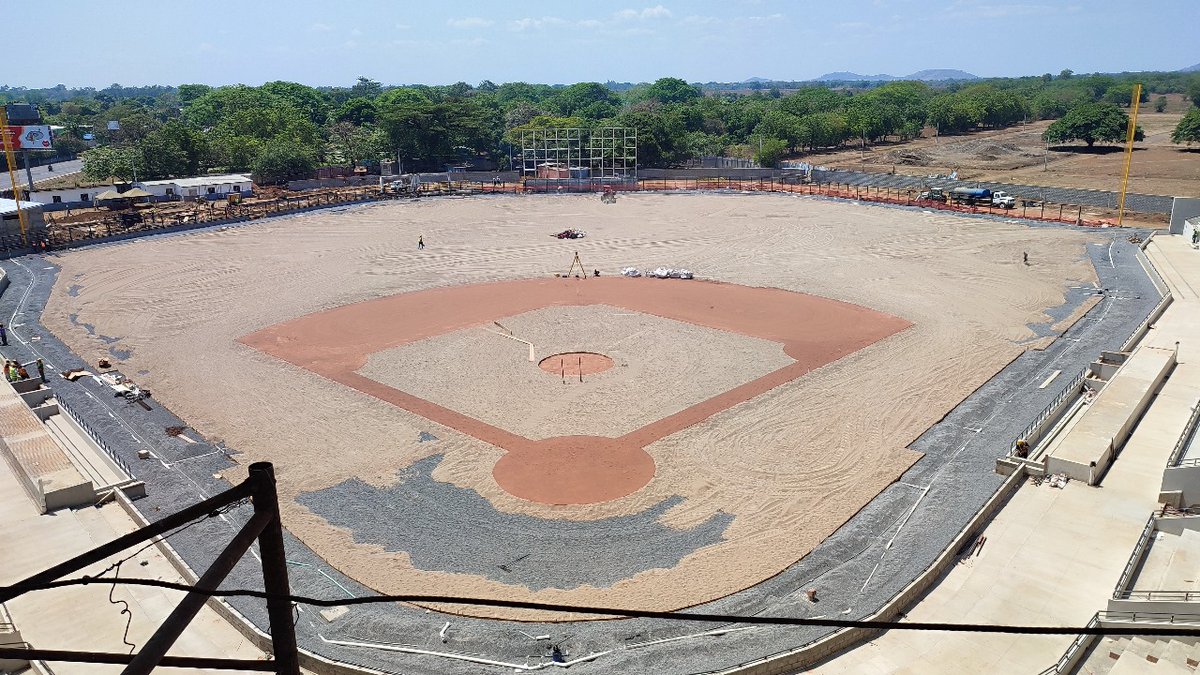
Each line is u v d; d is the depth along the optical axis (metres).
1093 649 31.94
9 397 56.91
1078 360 63.88
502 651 33.28
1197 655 30.75
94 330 75.44
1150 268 88.56
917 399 57.34
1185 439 48.41
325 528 42.59
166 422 55.69
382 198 149.25
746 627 34.25
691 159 194.12
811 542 40.56
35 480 44.62
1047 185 154.38
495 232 120.50
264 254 106.19
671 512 43.62
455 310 80.62
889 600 35.59
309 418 56.00
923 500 44.06
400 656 33.03
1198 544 37.97
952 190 139.50
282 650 9.38
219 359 67.62
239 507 44.62
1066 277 88.38
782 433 52.41
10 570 38.41
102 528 42.69
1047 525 41.22
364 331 74.44
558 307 80.94
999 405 56.09
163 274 95.81
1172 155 187.75
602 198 147.25
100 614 35.00
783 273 93.94
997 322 74.00
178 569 38.88
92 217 127.75
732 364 64.56
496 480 47.28
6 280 92.25
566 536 41.62
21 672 31.64
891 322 74.69
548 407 56.97
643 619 35.09
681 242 111.81
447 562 39.56
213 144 175.00
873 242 109.06
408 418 55.66
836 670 31.84
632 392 59.28
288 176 168.50
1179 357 62.47
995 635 33.34
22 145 143.25
